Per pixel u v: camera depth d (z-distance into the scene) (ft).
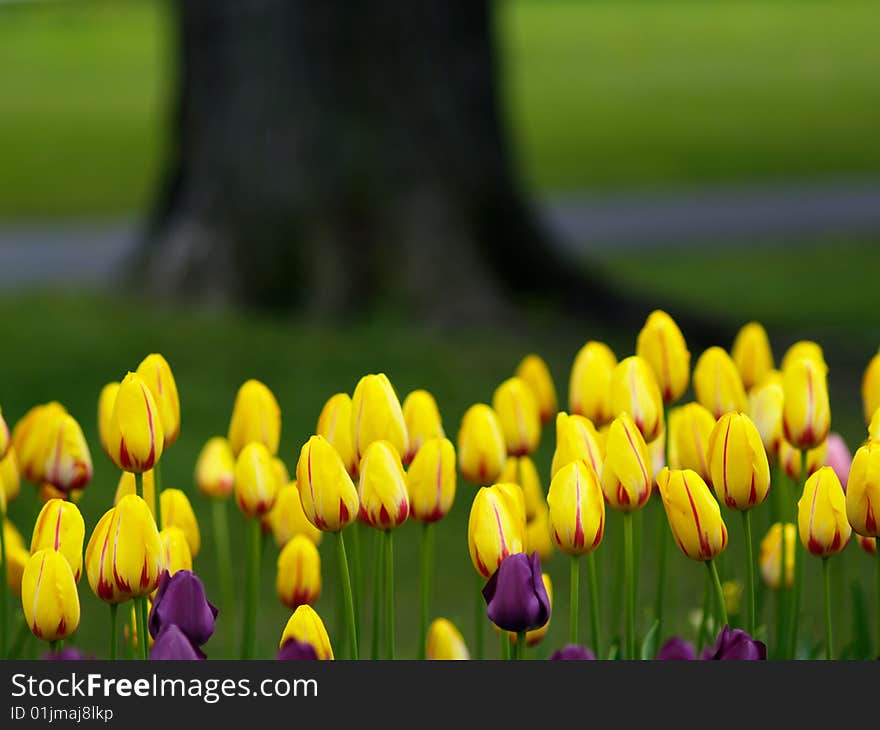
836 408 42.47
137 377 10.94
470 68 51.49
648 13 225.15
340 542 10.74
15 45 197.67
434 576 28.66
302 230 50.24
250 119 50.75
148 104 141.08
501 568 10.11
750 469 10.72
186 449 36.22
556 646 19.22
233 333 46.24
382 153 50.24
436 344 46.75
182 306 50.78
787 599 13.08
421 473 11.23
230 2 50.85
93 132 124.36
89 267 70.38
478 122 51.57
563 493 10.42
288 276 50.26
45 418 12.51
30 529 28.63
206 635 10.12
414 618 26.45
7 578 12.26
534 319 49.67
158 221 53.67
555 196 96.73
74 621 10.16
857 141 113.39
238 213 50.90
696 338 52.19
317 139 50.26
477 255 50.60
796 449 12.38
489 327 48.85
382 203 50.19
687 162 107.65
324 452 10.51
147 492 11.89
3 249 77.56
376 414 11.27
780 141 114.73
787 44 181.88
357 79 50.39
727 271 70.33
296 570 12.30
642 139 118.01
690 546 10.57
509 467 13.14
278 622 26.32
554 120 129.18
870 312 59.41
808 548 10.87
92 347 44.73
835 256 73.56
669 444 12.73
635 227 84.58
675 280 68.28
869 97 134.82
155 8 232.12
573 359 46.29
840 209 88.07
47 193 98.12
